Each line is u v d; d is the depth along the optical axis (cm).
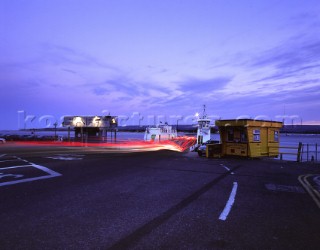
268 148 2311
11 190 854
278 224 583
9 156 1952
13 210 647
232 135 2247
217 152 2256
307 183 1089
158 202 743
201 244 473
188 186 976
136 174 1230
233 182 1078
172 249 452
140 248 454
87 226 549
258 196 841
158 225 562
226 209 688
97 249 447
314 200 802
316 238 509
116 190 882
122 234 511
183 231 531
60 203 713
